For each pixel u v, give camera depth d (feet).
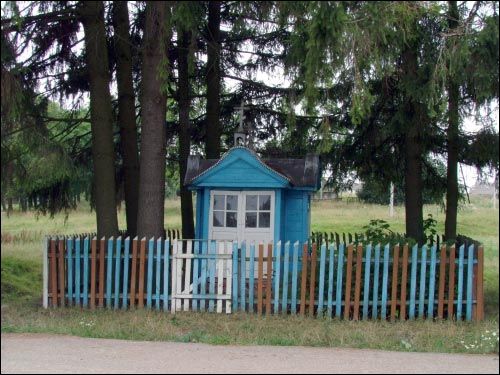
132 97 44.93
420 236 44.37
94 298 34.27
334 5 25.76
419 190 44.52
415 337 28.48
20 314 33.27
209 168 38.91
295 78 29.48
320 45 26.63
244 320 31.60
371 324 30.83
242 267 33.27
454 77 31.14
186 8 29.86
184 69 50.19
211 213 39.88
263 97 52.13
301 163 40.86
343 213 83.56
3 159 33.35
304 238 40.50
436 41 34.65
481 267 31.63
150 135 37.32
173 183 84.07
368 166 47.47
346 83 35.55
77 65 42.55
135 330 29.37
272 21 31.60
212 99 50.52
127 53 44.04
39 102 38.78
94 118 38.75
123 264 34.50
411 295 31.86
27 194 43.62
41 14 35.76
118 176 48.29
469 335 28.76
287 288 32.68
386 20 27.04
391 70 30.48
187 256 33.55
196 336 28.25
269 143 52.13
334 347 26.84
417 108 39.14
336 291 32.27
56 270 34.96
